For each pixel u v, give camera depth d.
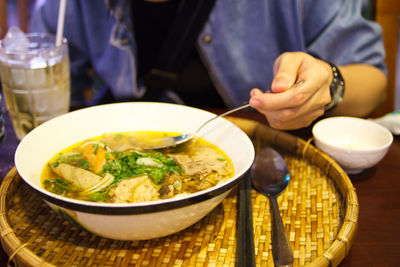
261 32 0.67
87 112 0.41
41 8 0.77
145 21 0.68
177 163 0.37
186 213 0.28
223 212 0.36
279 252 0.30
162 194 0.32
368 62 0.65
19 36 0.50
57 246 0.31
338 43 0.66
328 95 0.43
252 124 0.50
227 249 0.32
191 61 0.69
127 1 0.65
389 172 0.44
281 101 0.37
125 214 0.25
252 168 0.42
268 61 0.69
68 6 0.71
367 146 0.48
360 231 0.34
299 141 0.46
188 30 0.62
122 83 0.68
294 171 0.43
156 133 0.43
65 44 0.49
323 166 0.43
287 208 0.37
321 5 0.66
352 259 0.31
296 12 0.65
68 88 0.51
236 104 0.70
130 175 0.34
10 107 0.48
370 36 0.65
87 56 0.77
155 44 0.69
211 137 0.41
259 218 0.35
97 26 0.71
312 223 0.35
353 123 0.49
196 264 0.30
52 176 0.34
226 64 0.66
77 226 0.30
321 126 0.49
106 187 0.33
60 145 0.38
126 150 0.40
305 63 0.41
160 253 0.31
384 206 0.38
